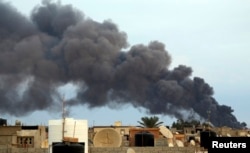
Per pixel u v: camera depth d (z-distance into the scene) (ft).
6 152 106.22
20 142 174.81
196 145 152.05
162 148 113.09
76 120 96.27
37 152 105.70
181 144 155.12
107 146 120.78
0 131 175.22
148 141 134.00
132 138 150.41
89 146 112.68
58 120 95.86
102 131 122.83
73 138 89.97
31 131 175.94
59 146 80.89
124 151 109.81
